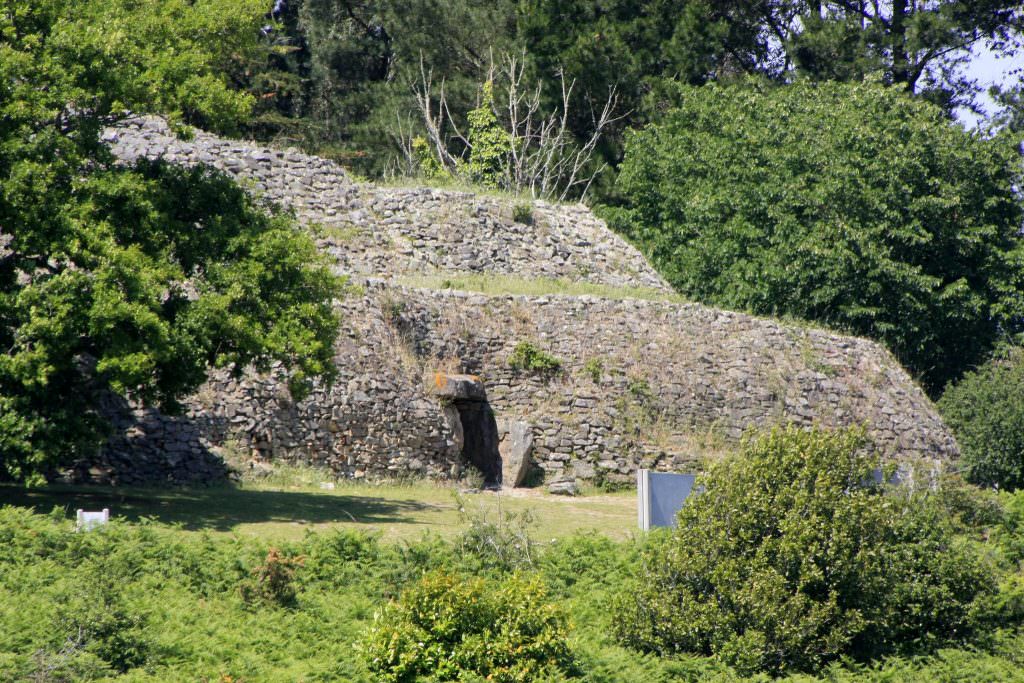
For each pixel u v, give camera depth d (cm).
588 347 8619
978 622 4184
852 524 3916
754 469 4072
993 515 5375
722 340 9038
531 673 3516
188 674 3431
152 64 5875
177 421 6625
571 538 5112
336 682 3441
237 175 9838
